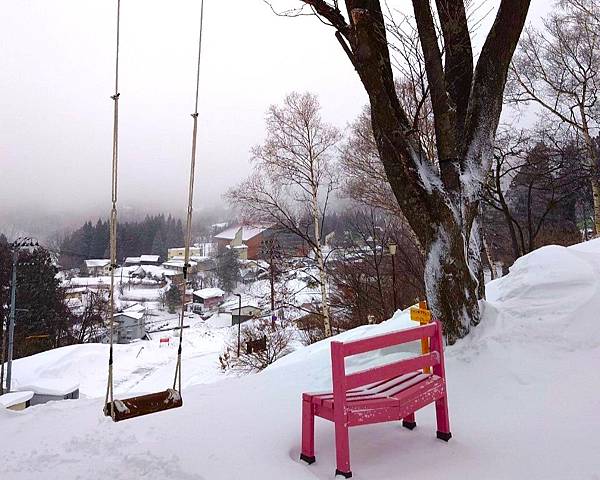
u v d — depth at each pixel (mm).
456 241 5461
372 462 3117
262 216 16203
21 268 40438
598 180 17469
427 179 5590
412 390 3299
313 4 5438
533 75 17859
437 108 5641
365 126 17359
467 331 5438
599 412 3682
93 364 34094
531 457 3102
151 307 74562
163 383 27125
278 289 22953
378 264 21797
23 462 3537
